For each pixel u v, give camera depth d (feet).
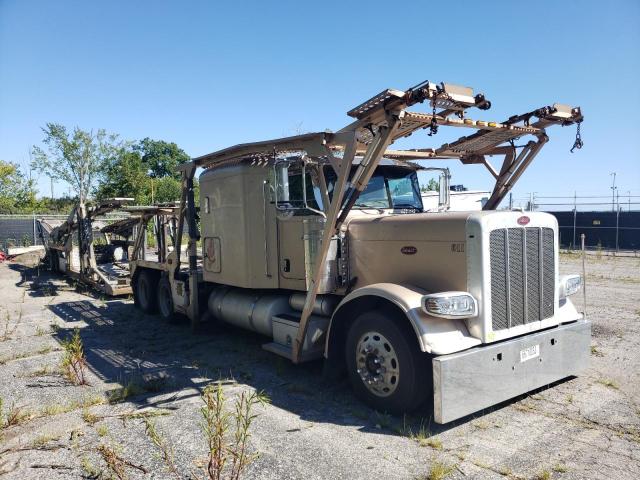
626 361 19.89
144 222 34.12
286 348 18.71
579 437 13.29
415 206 21.24
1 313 33.83
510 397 14.56
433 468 11.50
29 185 137.28
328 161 18.15
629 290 39.83
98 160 123.65
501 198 20.51
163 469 11.73
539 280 15.66
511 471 11.53
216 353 22.48
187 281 27.02
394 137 16.87
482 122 16.10
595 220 88.02
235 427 14.07
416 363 14.08
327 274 17.52
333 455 12.39
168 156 213.87
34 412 15.62
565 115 17.11
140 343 24.67
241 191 20.86
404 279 16.17
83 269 44.21
